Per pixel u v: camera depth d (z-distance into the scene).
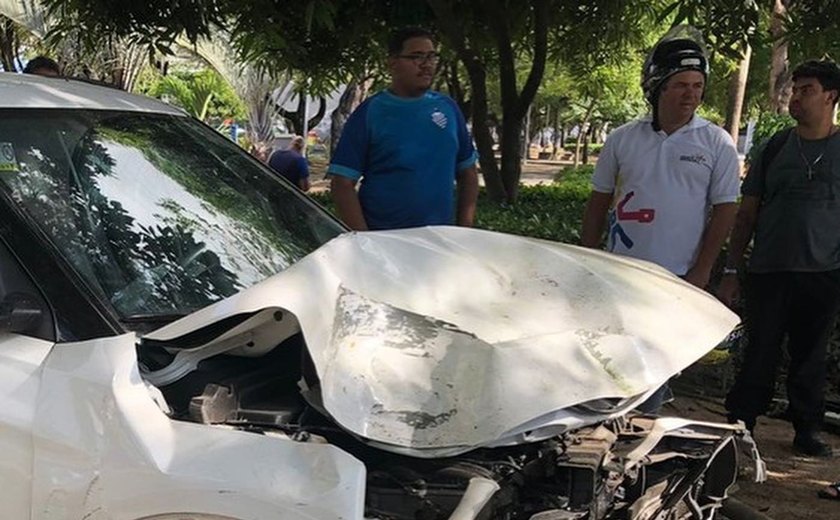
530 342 2.70
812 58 6.55
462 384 2.54
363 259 3.00
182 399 2.66
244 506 2.29
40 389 2.51
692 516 3.28
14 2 11.66
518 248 3.39
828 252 5.09
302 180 10.72
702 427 3.31
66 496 2.44
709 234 4.67
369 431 2.43
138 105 3.72
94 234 2.96
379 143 4.84
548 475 2.73
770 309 5.25
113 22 6.87
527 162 47.19
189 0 6.73
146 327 2.82
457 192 5.25
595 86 12.08
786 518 4.61
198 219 3.37
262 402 2.73
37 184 2.94
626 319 2.98
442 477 2.53
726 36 6.51
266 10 6.93
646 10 8.71
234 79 16.11
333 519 2.22
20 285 2.64
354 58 8.81
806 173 5.04
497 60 10.23
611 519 2.92
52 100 3.32
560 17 9.10
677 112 4.60
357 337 2.65
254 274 3.31
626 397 2.64
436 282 2.99
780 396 6.32
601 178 4.94
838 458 5.45
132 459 2.39
